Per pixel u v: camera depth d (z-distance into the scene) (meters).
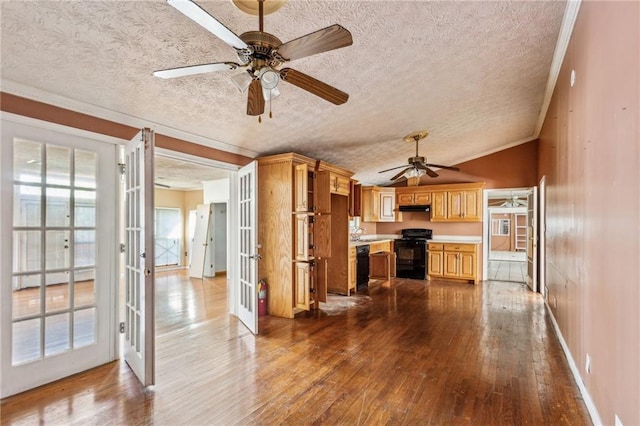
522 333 3.57
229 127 3.53
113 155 2.88
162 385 2.43
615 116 1.57
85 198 2.71
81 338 2.66
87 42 1.94
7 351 2.27
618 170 1.54
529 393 2.31
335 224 5.51
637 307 1.32
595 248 1.93
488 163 6.71
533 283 5.75
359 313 4.37
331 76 2.78
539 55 2.93
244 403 2.20
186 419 2.02
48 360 2.46
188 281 6.86
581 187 2.29
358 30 2.17
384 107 3.62
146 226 2.38
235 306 4.30
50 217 2.50
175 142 3.45
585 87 2.12
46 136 2.46
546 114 4.37
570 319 2.73
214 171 6.13
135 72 2.31
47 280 2.48
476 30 2.37
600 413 1.84
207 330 3.68
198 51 2.14
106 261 2.81
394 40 2.34
